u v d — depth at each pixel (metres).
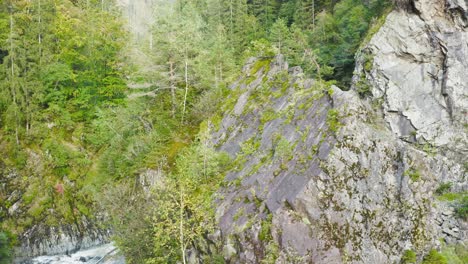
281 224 21.38
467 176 25.81
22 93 39.19
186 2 71.62
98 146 40.47
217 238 23.73
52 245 34.25
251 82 35.19
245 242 22.25
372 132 23.28
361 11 39.62
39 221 34.78
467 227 22.80
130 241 26.83
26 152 37.72
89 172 38.50
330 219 21.16
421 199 22.47
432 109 29.53
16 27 40.88
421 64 30.45
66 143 39.69
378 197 22.14
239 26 59.31
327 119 24.11
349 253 20.59
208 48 48.53
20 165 36.84
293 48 42.97
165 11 59.16
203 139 32.62
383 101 30.73
